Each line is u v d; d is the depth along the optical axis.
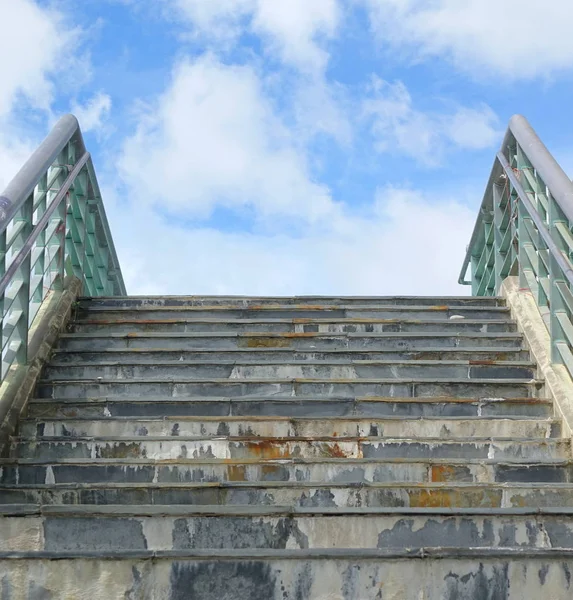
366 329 7.05
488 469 4.90
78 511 4.09
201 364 6.23
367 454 5.17
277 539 4.09
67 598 3.74
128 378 6.02
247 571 3.78
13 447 5.20
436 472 4.89
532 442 5.19
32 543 4.06
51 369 6.23
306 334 6.76
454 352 6.46
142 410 5.67
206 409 5.67
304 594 3.77
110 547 4.07
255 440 5.18
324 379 5.95
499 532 4.10
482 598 3.76
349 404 5.68
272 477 4.88
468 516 4.11
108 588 3.76
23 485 4.56
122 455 5.17
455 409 5.67
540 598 3.76
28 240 5.80
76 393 5.94
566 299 5.93
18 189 5.59
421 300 7.59
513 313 7.09
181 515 4.10
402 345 6.72
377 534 4.10
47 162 6.20
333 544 4.09
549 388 5.79
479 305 7.53
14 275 5.93
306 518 4.11
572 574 3.78
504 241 7.91
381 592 3.77
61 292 7.26
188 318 7.21
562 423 5.43
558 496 4.57
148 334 6.75
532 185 6.71
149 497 4.55
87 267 8.50
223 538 4.09
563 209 5.46
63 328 6.96
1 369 5.42
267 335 6.75
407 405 5.68
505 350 6.47
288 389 5.93
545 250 6.56
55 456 5.18
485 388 5.93
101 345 6.73
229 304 7.59
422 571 3.79
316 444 5.18
